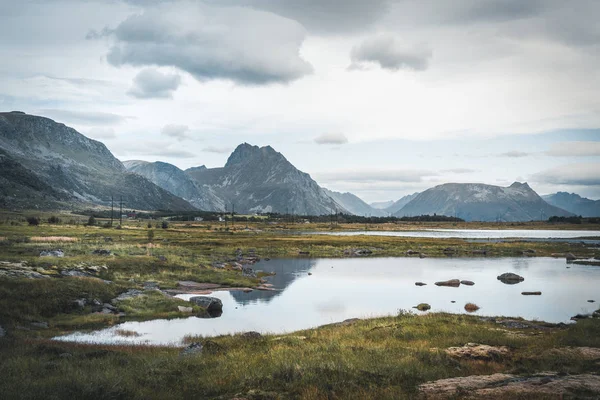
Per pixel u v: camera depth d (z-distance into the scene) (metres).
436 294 55.41
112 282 50.41
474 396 13.70
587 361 19.16
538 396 13.33
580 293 55.84
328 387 15.37
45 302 39.00
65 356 22.19
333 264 90.44
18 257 54.41
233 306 47.75
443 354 20.52
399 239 150.75
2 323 33.09
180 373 18.31
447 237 176.62
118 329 35.75
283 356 19.97
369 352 21.17
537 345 23.52
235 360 20.19
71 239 92.25
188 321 39.91
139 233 141.75
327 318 41.56
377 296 54.28
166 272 62.31
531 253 111.00
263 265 88.50
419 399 13.71
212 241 123.19
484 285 63.00
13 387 15.20
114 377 16.70
